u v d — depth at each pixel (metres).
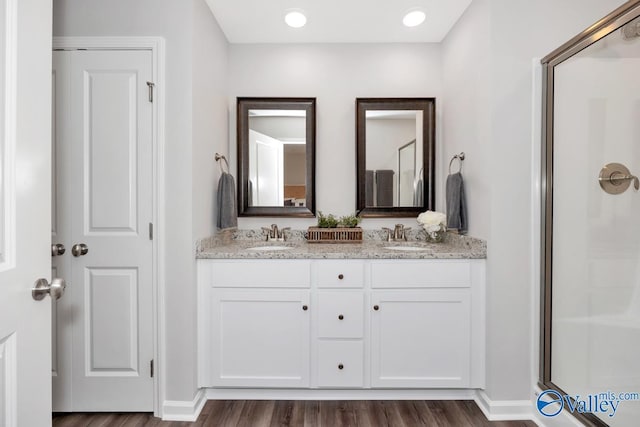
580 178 1.71
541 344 1.93
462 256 2.05
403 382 2.09
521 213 1.97
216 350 2.09
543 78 1.92
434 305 2.08
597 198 1.62
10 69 0.86
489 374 2.01
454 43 2.47
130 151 1.96
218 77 2.46
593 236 1.64
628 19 1.46
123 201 1.97
